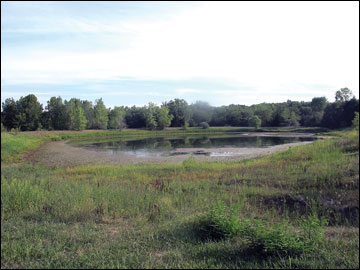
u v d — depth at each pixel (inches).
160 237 217.0
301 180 427.2
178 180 498.9
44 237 214.7
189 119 3481.8
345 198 343.0
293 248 178.9
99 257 174.9
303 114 3476.9
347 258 175.9
